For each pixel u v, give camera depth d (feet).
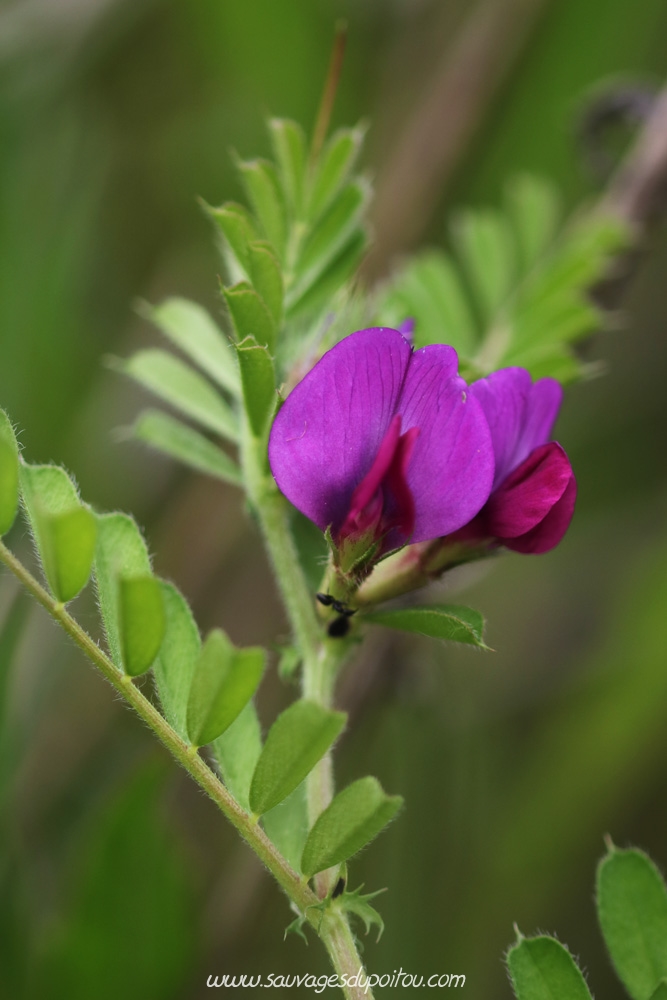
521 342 1.01
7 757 1.02
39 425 1.35
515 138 1.50
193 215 1.55
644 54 1.51
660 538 1.55
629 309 1.64
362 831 0.78
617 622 1.50
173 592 0.84
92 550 0.78
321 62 1.55
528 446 0.86
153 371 0.92
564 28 1.45
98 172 1.49
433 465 0.82
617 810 1.39
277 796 0.79
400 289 1.01
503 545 0.86
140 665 0.79
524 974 0.82
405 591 0.86
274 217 0.90
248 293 0.84
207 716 0.79
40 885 1.11
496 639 1.56
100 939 1.02
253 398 0.85
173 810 1.18
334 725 0.78
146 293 1.51
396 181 1.39
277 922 1.17
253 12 1.50
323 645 0.86
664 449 1.60
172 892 1.02
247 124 1.57
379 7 1.56
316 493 0.83
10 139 1.38
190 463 0.91
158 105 1.55
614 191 1.15
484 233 1.12
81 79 1.49
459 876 1.30
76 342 1.41
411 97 1.56
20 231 1.36
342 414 0.82
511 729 1.45
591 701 1.44
